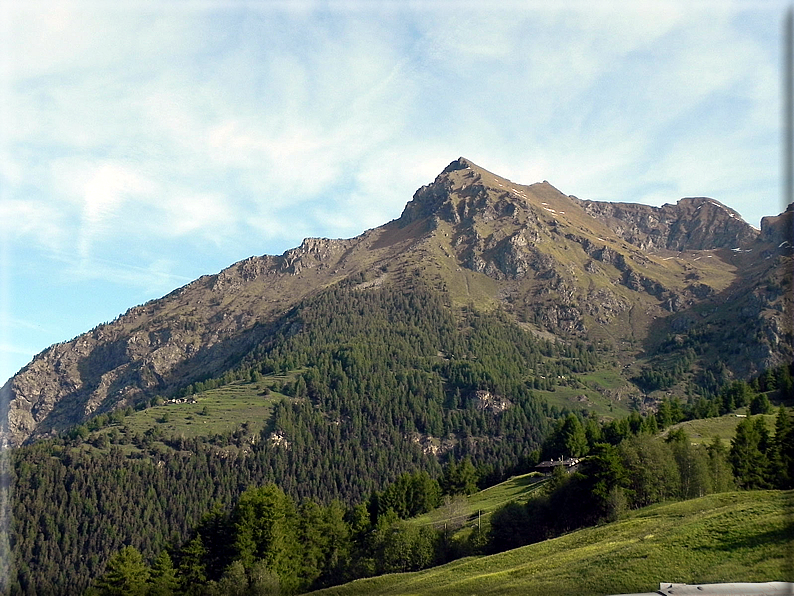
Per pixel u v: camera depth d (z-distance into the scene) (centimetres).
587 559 7988
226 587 11150
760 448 12781
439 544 11750
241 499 12506
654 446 11406
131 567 11581
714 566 6681
